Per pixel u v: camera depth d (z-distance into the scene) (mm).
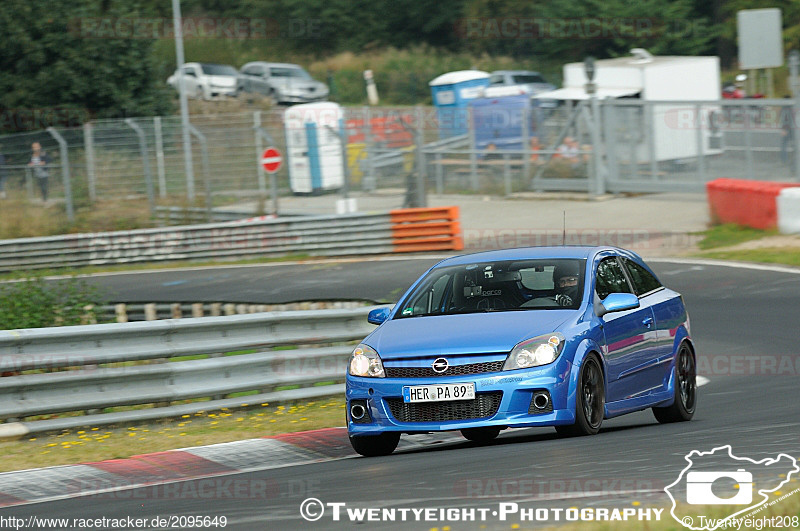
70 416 27688
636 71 94750
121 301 49500
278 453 24062
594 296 23609
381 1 177125
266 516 16859
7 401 26047
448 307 23938
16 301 45094
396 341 22625
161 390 28094
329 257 72562
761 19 80750
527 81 127500
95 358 27297
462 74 115438
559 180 86438
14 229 83250
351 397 22578
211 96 140125
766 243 61094
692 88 97188
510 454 21031
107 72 124500
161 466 22828
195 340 29250
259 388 29969
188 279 66375
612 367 23312
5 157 88062
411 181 75875
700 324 42844
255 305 46281
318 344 32031
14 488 21141
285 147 91500
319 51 176375
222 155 90625
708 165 78938
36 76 122812
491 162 90000
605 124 84312
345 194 79312
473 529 14758
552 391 21469
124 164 87062
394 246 71438
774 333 39906
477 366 21641
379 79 166375
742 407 27734
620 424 27422
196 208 83812
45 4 122375
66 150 85688
